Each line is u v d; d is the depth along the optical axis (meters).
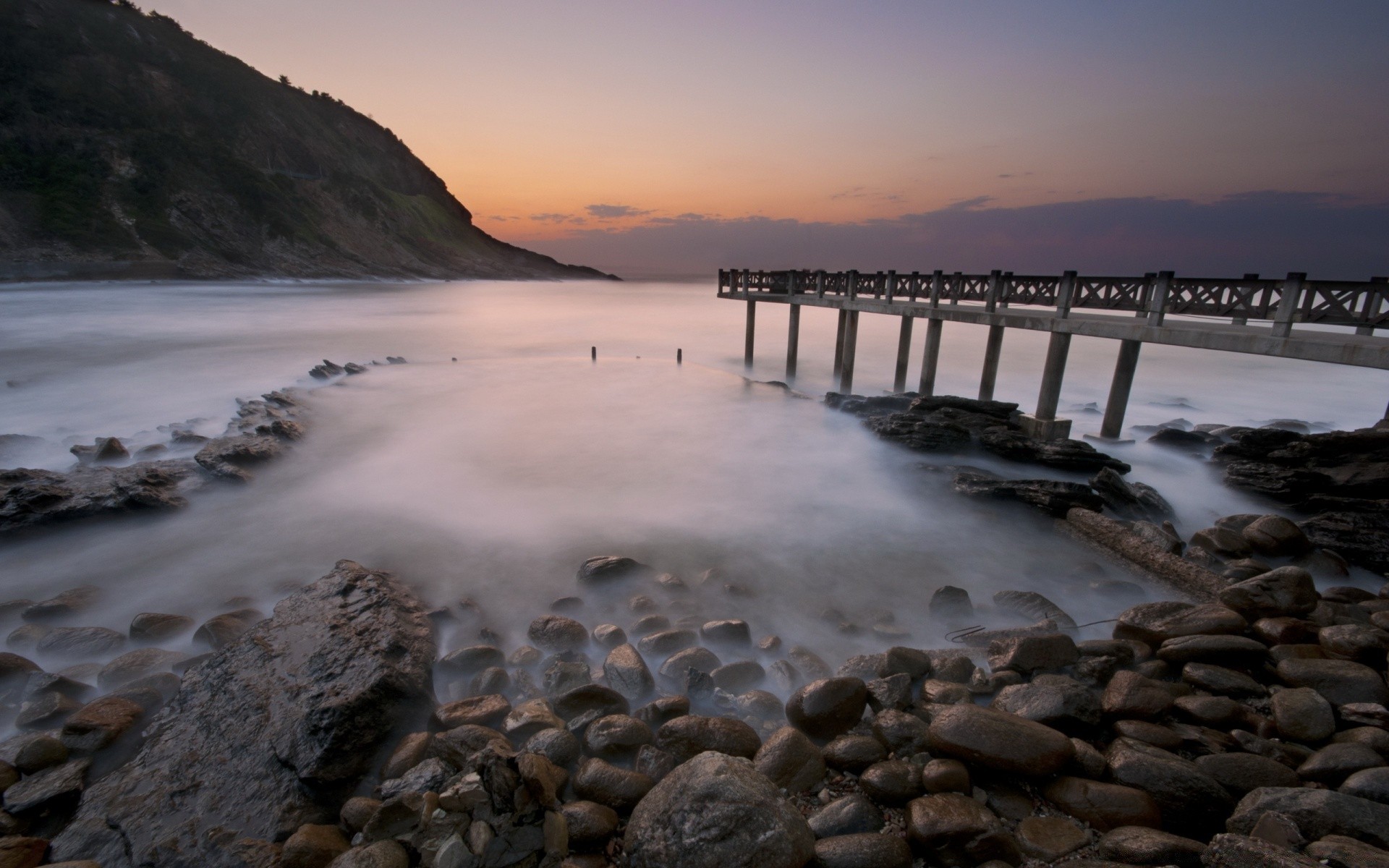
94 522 7.88
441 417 14.14
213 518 8.45
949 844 2.72
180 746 3.68
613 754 3.57
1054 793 3.05
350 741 3.60
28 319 31.36
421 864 2.56
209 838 3.05
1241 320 8.62
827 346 29.36
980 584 6.91
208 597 6.50
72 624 5.96
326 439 12.18
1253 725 3.72
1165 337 9.30
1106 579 6.69
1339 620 4.86
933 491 9.84
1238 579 6.05
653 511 9.04
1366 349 6.94
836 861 2.59
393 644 4.43
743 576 7.05
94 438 12.40
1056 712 3.58
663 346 28.88
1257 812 2.81
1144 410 17.06
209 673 4.27
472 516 8.73
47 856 2.99
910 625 5.93
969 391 19.67
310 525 8.33
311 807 3.32
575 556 7.52
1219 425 14.23
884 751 3.45
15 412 14.34
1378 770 2.95
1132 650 4.56
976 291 13.54
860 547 7.92
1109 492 8.85
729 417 14.64
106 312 35.62
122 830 3.12
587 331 34.47
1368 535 7.12
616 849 2.86
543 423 13.88
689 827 2.57
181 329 30.25
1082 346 29.73
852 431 13.41
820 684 3.93
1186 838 2.75
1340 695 3.84
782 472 10.95
